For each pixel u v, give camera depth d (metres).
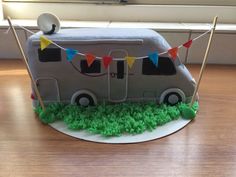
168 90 0.36
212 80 0.46
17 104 0.38
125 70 0.34
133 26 0.54
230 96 0.40
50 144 0.29
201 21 0.60
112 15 0.60
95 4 0.60
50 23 0.34
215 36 0.53
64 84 0.35
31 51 0.33
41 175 0.24
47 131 0.32
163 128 0.32
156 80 0.35
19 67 0.51
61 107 0.35
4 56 0.56
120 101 0.36
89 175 0.24
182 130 0.32
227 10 0.59
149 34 0.34
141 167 0.26
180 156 0.27
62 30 0.36
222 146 0.29
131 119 0.32
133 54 0.34
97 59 0.33
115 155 0.27
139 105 0.36
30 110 0.36
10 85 0.44
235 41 0.53
